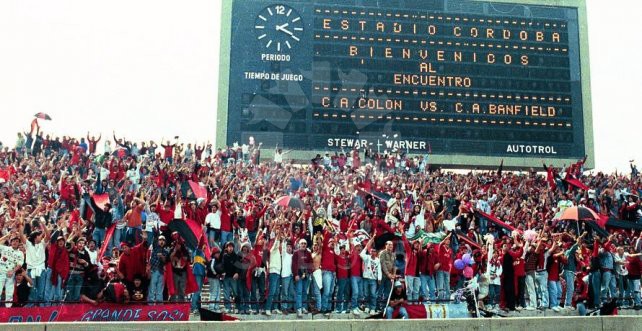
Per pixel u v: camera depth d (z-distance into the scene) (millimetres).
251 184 29688
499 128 46188
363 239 20297
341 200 28297
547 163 46281
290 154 43375
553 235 22875
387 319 15133
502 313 19484
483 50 47094
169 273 16609
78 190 24766
